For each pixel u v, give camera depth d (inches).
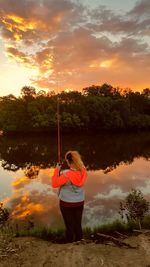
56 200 615.2
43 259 184.5
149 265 175.0
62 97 3378.4
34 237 226.4
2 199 629.0
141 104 4101.9
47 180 882.1
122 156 1446.9
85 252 190.7
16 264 180.1
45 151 1731.1
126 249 195.3
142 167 1085.1
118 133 3277.6
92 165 1157.7
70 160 204.4
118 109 3597.4
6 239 211.3
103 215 486.6
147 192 677.9
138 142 2199.8
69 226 206.8
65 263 179.5
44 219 470.6
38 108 3257.9
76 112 3326.8
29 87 3440.0
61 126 3228.3
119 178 871.7
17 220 452.8
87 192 685.3
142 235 219.3
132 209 309.6
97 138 2650.1
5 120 3253.0
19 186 788.0
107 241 210.2
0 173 1034.7
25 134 3198.8
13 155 1574.8
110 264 176.6
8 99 3499.0
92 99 3501.5
